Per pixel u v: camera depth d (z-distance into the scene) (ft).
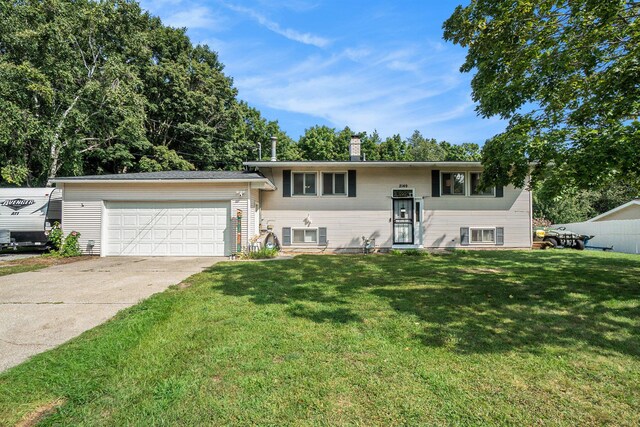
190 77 84.79
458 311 14.71
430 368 9.48
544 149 19.75
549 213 80.12
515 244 41.32
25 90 48.21
